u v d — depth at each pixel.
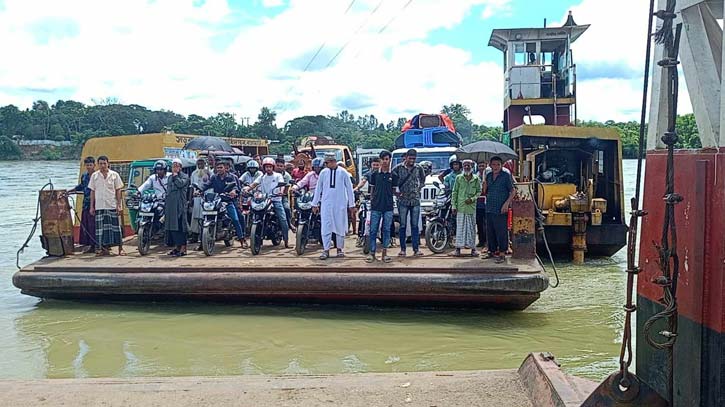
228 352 7.52
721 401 2.54
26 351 7.64
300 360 7.20
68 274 9.77
